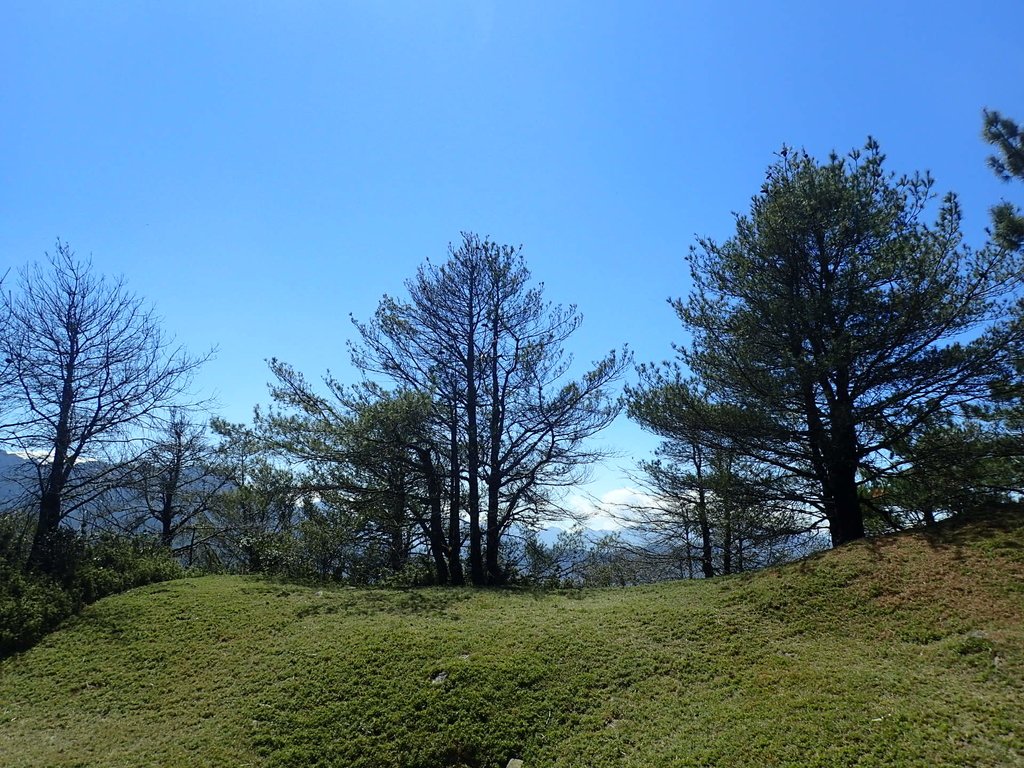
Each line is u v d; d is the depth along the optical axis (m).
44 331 17.67
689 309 16.23
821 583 11.47
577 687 9.33
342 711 9.13
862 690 7.83
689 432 15.96
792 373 14.34
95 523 18.95
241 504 23.50
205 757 8.33
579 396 19.55
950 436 13.98
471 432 19.55
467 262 20.12
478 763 8.01
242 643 11.90
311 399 19.36
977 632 8.61
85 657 11.76
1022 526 11.33
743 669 9.16
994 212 13.63
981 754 6.13
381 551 21.52
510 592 16.08
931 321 13.73
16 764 8.28
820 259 15.03
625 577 24.64
